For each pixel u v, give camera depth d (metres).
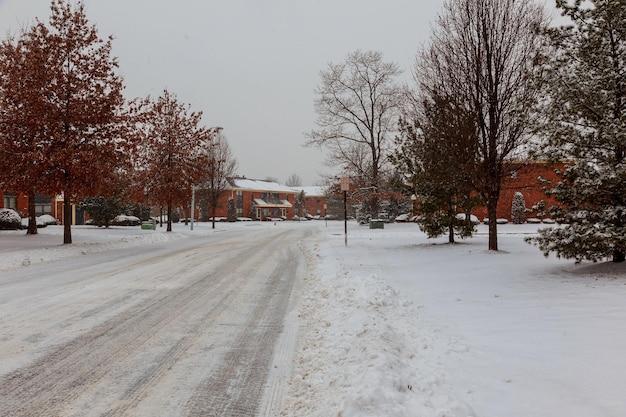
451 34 13.76
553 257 11.78
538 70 10.02
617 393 3.35
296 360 4.81
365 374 3.74
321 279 9.55
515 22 12.86
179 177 29.44
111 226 42.03
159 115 29.20
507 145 12.99
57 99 17.80
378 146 34.69
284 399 3.85
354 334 5.16
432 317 6.14
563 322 5.33
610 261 9.78
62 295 8.30
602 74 8.90
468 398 3.45
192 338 5.64
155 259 14.29
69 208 18.77
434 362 4.30
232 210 63.81
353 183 34.84
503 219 39.78
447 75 13.87
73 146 17.67
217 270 11.68
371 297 6.93
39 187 17.70
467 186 14.15
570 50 9.49
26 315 6.76
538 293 7.14
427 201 16.58
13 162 17.45
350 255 13.74
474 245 16.11
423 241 18.98
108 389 4.07
